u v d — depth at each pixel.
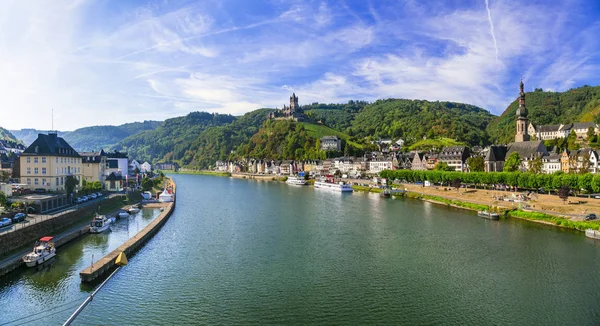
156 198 163.75
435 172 199.25
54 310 55.56
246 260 78.44
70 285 63.91
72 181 125.69
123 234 97.75
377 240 94.25
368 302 59.41
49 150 135.75
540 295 62.12
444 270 73.00
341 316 55.12
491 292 63.31
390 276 69.94
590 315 55.69
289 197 187.25
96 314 54.78
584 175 136.25
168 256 80.75
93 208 119.19
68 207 112.88
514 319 54.62
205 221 118.56
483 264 76.31
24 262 70.31
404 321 53.88
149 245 89.12
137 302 58.72
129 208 134.50
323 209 144.25
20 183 133.38
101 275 68.25
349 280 67.94
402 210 141.25
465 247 87.88
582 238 95.00
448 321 53.97
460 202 151.38
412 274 70.94
